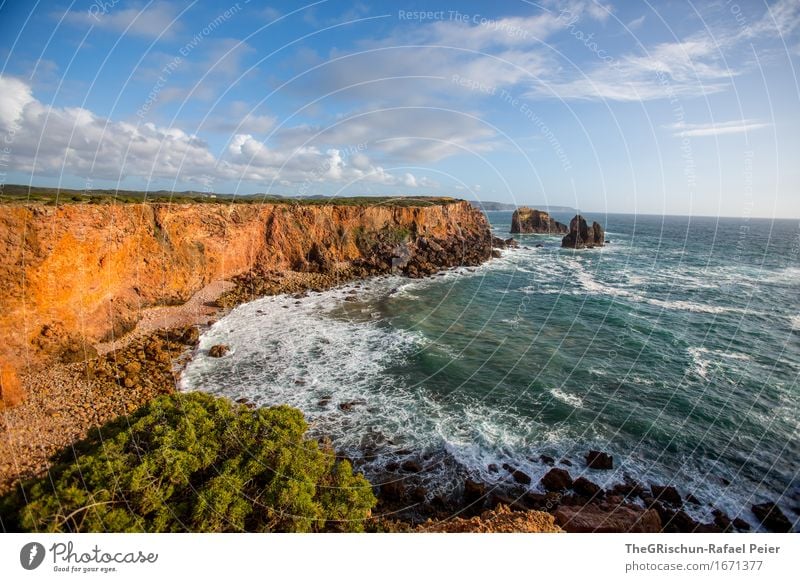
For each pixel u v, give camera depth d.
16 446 15.41
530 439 18.62
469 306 40.56
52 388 20.47
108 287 29.75
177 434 11.73
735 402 22.00
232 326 33.41
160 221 36.72
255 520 10.70
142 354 26.23
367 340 30.75
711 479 16.31
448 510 14.49
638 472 16.64
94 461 10.19
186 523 10.02
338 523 11.45
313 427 19.41
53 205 26.72
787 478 16.39
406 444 18.09
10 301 22.45
